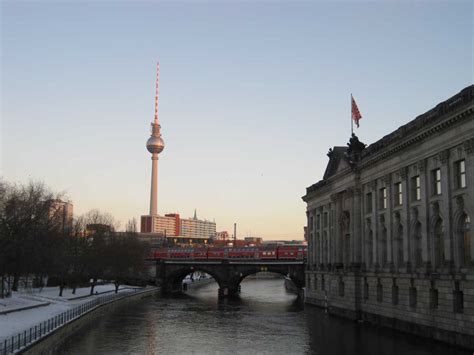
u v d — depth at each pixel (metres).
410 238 63.00
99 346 56.97
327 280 97.69
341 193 89.81
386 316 68.56
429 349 51.31
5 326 56.97
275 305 112.75
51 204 94.31
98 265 123.06
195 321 81.44
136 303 119.81
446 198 54.47
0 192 88.56
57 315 66.94
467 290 49.72
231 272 146.75
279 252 142.00
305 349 54.50
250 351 53.72
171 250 162.38
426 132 57.66
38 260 84.44
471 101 48.22
